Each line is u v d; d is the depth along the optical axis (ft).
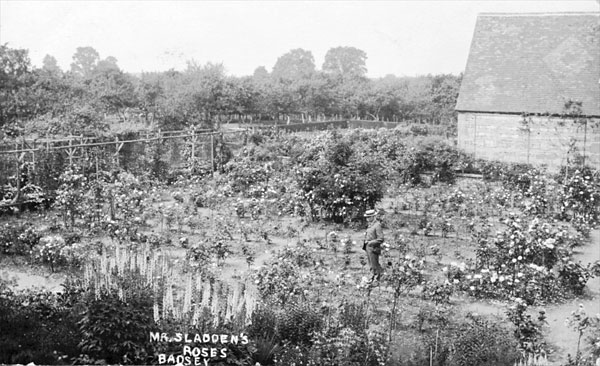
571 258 53.83
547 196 74.79
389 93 154.40
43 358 34.27
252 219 67.87
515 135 100.58
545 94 99.35
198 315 34.86
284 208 71.00
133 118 126.62
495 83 104.06
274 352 35.55
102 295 36.06
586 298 47.32
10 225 59.26
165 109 122.83
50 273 49.26
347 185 67.82
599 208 70.13
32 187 72.79
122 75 139.85
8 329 37.11
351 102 154.51
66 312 38.88
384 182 75.82
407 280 45.78
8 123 101.45
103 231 61.93
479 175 96.99
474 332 38.27
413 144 98.94
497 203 75.92
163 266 45.21
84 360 33.88
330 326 37.99
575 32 104.27
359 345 35.22
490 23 110.32
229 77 144.15
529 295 46.06
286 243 59.62
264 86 153.38
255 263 52.75
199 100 130.41
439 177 94.79
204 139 100.17
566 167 84.99
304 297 43.16
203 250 52.37
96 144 78.43
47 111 110.63
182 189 82.79
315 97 153.28
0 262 51.75
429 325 41.32
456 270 47.91
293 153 97.55
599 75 98.27
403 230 65.87
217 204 75.10
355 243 58.18
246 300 36.91
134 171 89.35
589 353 36.94
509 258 50.14
